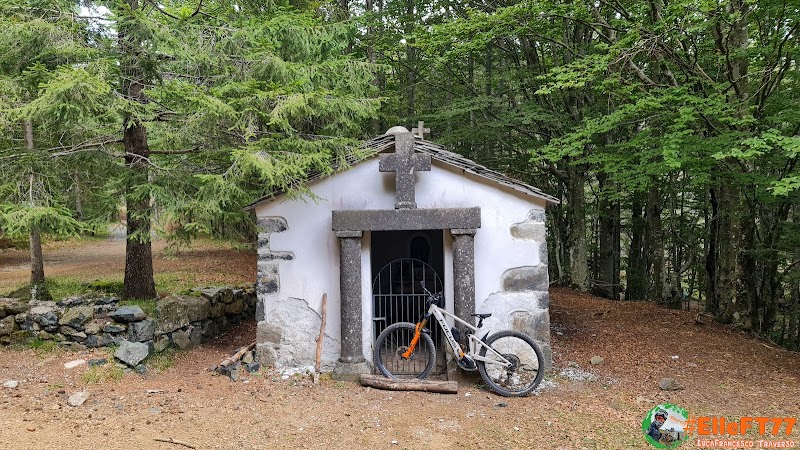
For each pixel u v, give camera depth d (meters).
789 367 6.93
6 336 6.49
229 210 6.08
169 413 4.79
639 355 7.28
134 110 5.40
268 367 6.20
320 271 6.14
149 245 7.90
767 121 7.75
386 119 12.82
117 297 7.28
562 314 9.99
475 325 5.89
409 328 6.03
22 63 5.75
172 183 5.95
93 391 5.27
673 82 8.91
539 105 12.72
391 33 13.14
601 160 8.41
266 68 6.02
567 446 4.34
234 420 4.69
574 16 8.77
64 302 6.85
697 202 15.87
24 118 5.14
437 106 14.93
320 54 7.72
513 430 4.66
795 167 8.36
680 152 7.18
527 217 6.08
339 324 6.13
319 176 6.04
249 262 15.51
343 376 5.87
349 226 5.80
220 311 8.22
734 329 9.09
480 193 6.05
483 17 9.05
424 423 4.77
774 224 10.12
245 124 5.33
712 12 7.62
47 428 4.29
